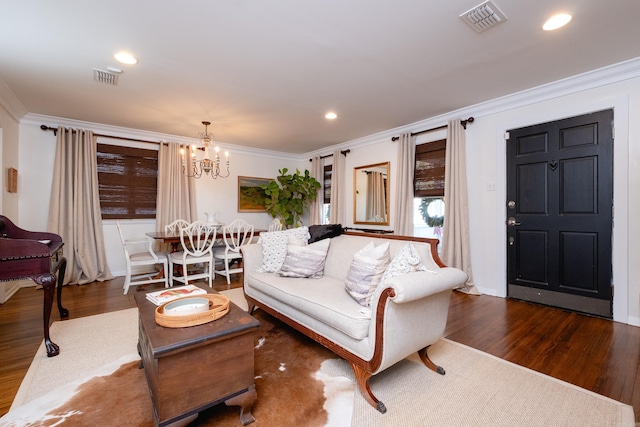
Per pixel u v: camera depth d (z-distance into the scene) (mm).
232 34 2158
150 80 2906
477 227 3723
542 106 3180
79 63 2570
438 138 4199
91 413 1488
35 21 1991
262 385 1738
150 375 1423
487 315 2891
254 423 1434
